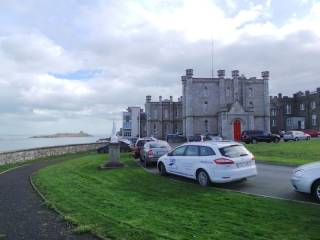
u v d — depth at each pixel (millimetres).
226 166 14023
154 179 16359
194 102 70938
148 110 90000
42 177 17953
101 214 9531
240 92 72312
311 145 38688
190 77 71000
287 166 21484
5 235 8086
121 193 12836
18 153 29812
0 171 22562
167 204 10859
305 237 7422
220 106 70938
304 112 90188
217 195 12195
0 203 11617
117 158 22281
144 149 23828
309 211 9609
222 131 65500
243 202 10891
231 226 8266
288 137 56094
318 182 11164
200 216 9266
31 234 8109
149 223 8594
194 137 56938
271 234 7637
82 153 43750
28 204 11352
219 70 71750
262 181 15531
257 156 29000
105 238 7578
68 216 9359
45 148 36500
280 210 9742
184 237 7461
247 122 66062
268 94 73250
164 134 89688
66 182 15883
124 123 95688
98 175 18188
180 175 16125
